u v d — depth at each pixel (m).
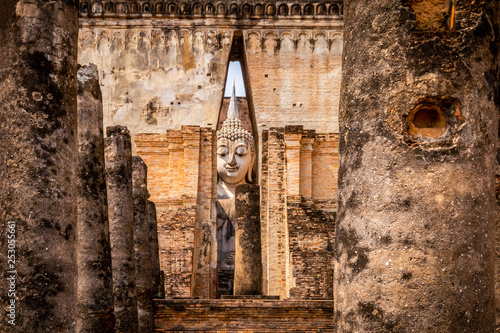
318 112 22.52
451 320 4.23
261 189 21.00
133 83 22.64
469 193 4.41
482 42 4.66
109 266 7.93
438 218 4.35
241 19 22.77
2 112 5.26
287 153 20.61
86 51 22.73
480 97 4.58
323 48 22.80
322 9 22.73
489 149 4.61
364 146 4.64
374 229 4.46
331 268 18.05
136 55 22.75
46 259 5.10
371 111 4.64
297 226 19.28
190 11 22.77
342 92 5.00
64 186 5.33
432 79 4.51
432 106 4.57
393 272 4.34
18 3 5.38
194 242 20.28
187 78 22.69
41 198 5.15
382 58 4.65
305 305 13.38
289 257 18.77
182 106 22.58
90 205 7.74
